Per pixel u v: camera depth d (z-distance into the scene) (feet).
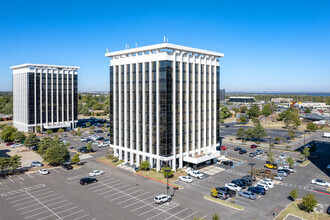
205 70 261.03
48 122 458.09
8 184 204.23
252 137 377.50
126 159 261.85
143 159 244.63
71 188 195.62
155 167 240.94
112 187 197.67
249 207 164.35
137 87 244.22
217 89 280.51
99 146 347.56
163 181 210.38
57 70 462.19
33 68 436.35
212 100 275.80
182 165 241.96
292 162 245.45
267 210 160.35
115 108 270.87
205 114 263.90
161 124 225.97
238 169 245.86
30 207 162.71
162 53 221.25
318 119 574.97
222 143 373.81
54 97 462.19
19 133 361.71
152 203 169.17
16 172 234.79
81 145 358.43
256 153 304.30
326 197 182.39
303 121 597.93
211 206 165.37
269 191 192.85
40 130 437.99
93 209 160.04
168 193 185.88
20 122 462.60
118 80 265.13
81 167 252.42
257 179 219.41
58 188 195.52
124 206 164.45
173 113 228.22
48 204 167.12
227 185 197.98
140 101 243.81
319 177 226.17
